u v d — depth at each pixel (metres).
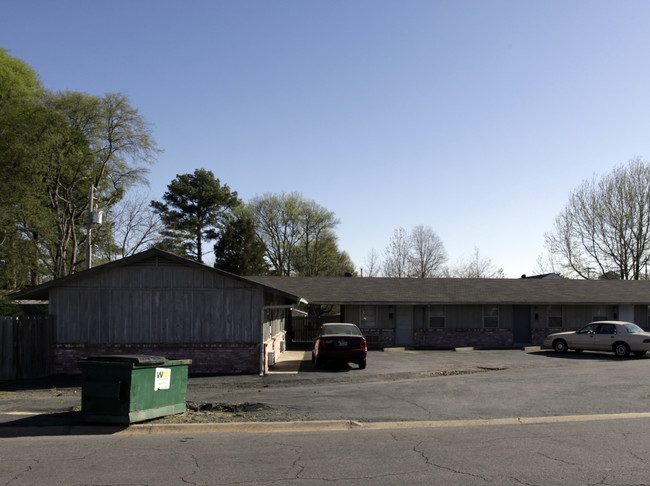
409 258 67.31
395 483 6.54
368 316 31.28
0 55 35.19
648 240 47.72
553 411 11.77
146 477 6.87
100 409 10.43
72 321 18.95
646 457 7.68
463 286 33.72
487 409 12.04
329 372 19.45
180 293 19.22
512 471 7.01
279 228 61.31
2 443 9.13
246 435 9.73
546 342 27.38
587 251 51.25
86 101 37.66
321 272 62.47
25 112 34.44
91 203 26.06
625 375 17.02
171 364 11.26
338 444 8.78
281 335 27.19
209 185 58.91
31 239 35.75
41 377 18.27
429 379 17.20
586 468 7.11
